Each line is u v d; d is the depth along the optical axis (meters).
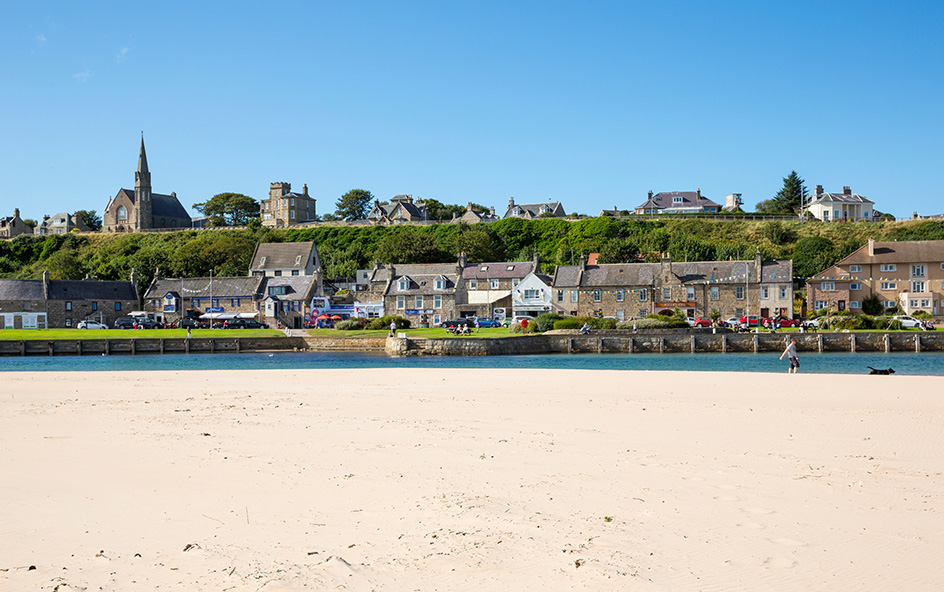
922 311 80.00
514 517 10.55
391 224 147.50
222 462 14.19
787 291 81.06
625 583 8.16
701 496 11.62
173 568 8.70
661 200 154.38
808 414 20.75
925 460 14.29
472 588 8.08
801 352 63.00
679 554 9.06
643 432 17.64
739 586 8.10
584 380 33.06
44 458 14.55
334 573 8.48
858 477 12.84
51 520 10.55
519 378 34.44
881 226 122.88
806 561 8.82
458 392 27.64
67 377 35.94
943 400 24.41
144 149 164.50
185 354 66.50
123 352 67.06
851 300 84.69
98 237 153.88
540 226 134.50
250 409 22.23
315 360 57.78
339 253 129.12
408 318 90.19
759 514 10.66
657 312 83.00
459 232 128.62
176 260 119.56
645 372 38.00
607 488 12.16
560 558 8.91
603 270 87.38
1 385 31.28
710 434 17.34
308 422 19.38
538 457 14.64
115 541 9.67
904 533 9.78
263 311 92.69
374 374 37.56
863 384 30.28
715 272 83.75
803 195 146.38
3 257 147.00
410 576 8.41
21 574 8.54
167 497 11.72
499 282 93.00
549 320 72.50
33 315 90.00
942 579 8.27
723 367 48.12
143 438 16.83
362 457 14.67
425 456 14.76
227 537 9.80
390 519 10.52
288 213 172.38
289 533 9.95
